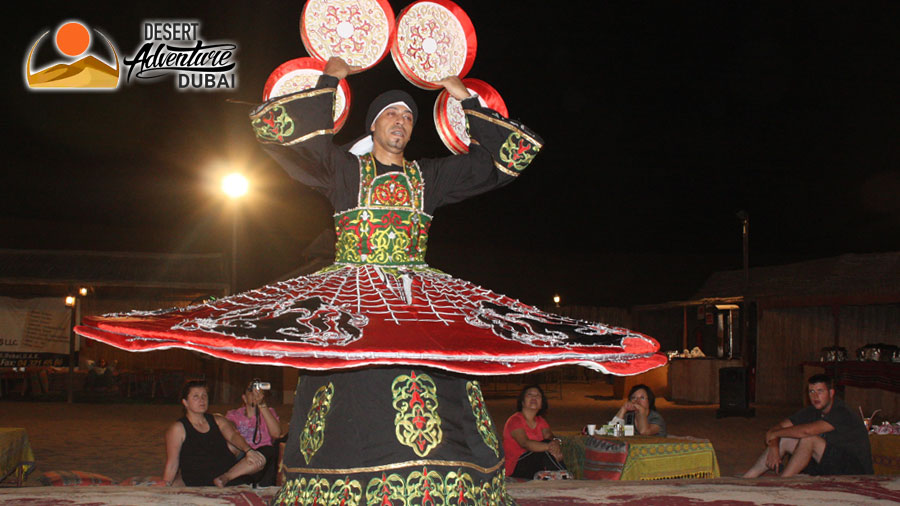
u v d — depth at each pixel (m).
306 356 1.96
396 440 2.27
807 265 19.61
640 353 2.35
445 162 2.75
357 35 2.89
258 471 5.22
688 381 18.95
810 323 17.81
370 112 2.71
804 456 5.24
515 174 2.80
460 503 2.24
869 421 6.27
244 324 2.04
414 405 2.33
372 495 2.21
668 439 5.65
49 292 20.44
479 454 2.40
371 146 2.75
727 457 9.81
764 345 18.45
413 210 2.62
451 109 3.13
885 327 16.77
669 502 2.95
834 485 3.32
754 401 18.47
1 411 15.58
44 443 10.76
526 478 6.04
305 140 2.50
